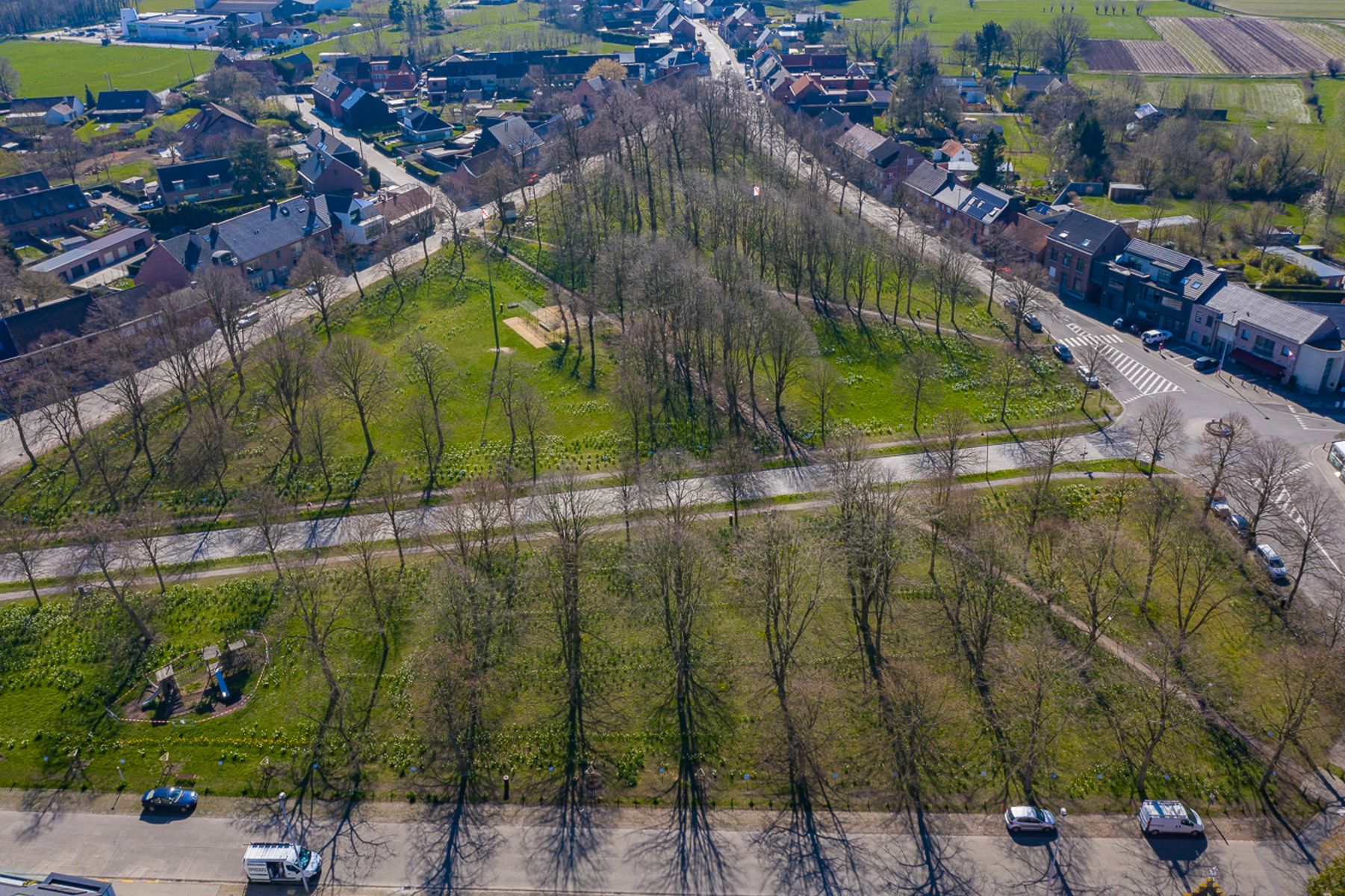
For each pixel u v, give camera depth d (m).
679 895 74.62
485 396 144.00
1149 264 161.62
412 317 169.00
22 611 104.75
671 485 120.69
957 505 106.50
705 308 139.00
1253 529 105.12
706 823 80.38
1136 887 74.19
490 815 81.44
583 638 98.88
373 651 98.00
